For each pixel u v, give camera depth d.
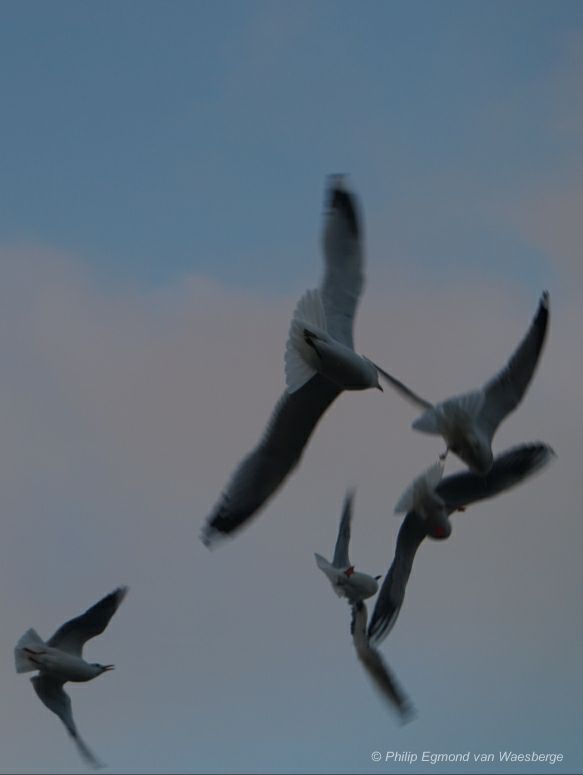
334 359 14.82
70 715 17.08
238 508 16.20
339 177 15.91
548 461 17.36
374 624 16.81
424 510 16.47
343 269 15.67
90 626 17.34
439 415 15.65
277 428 16.11
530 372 16.73
